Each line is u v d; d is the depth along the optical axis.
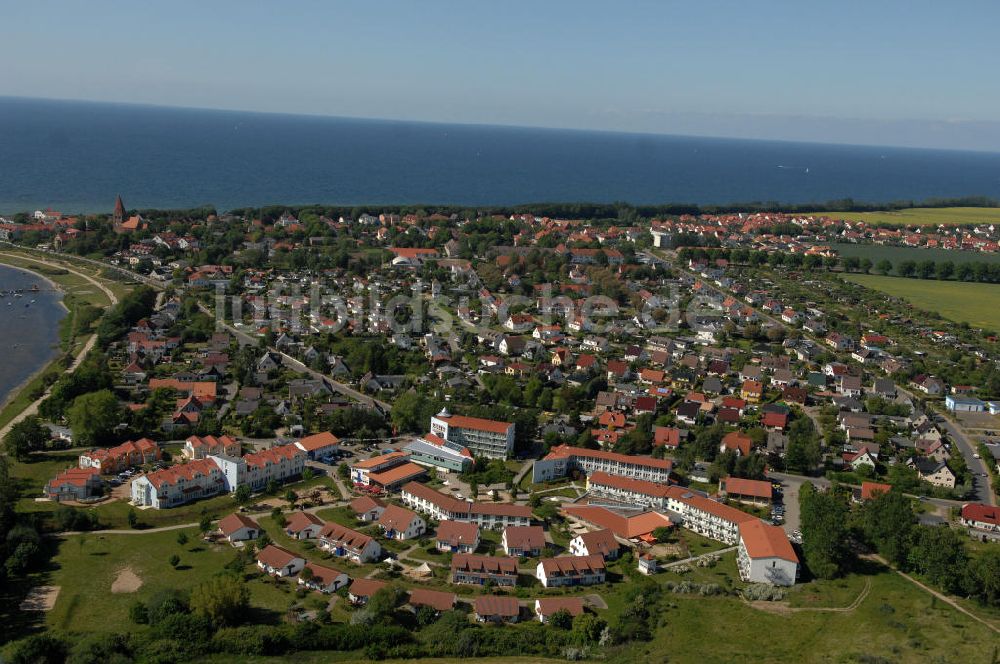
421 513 196.62
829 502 182.25
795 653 136.25
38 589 156.62
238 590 147.00
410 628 147.50
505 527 187.62
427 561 172.62
